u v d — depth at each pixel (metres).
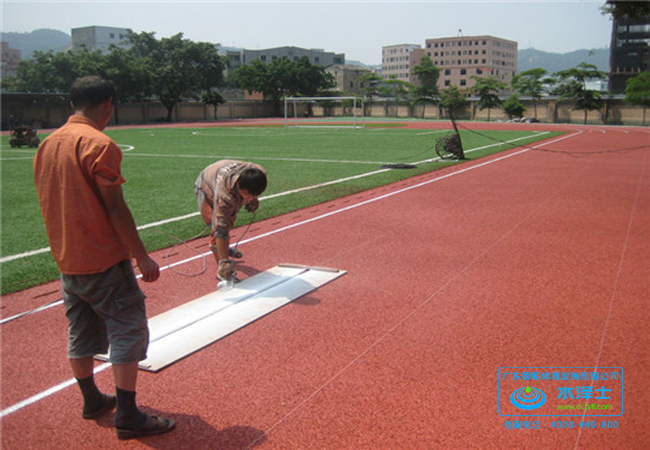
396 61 157.88
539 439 2.70
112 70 58.47
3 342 3.97
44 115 54.19
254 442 2.70
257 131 41.16
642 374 3.34
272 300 4.61
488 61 142.38
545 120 63.19
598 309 4.39
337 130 41.97
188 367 3.50
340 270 5.45
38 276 5.58
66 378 3.44
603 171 14.03
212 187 5.11
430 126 48.66
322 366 3.48
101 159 2.49
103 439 2.79
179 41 68.88
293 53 122.06
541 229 7.34
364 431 2.77
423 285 5.04
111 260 2.65
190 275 5.52
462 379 3.29
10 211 9.38
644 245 6.46
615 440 2.69
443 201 9.58
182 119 70.75
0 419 2.97
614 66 60.38
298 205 9.28
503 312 4.35
